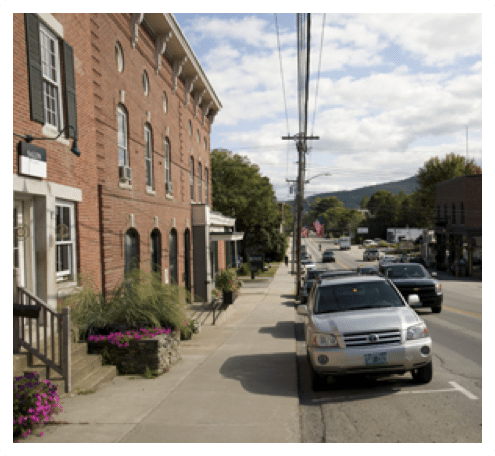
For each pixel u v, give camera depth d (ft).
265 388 26.63
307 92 43.50
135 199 49.11
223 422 20.76
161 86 61.36
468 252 146.82
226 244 121.39
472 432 18.61
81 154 36.11
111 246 41.73
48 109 31.83
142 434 19.34
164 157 62.34
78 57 36.19
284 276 167.12
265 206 186.39
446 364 30.58
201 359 36.01
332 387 26.76
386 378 27.78
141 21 50.96
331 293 29.60
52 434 19.39
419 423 19.84
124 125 48.06
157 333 32.58
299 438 18.71
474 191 146.20
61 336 24.59
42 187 29.84
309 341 26.14
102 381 27.94
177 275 68.59
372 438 18.43
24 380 20.17
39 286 30.32
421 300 55.83
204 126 93.45
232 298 78.43
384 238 449.06
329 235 595.47
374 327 24.81
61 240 33.60
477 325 47.60
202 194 91.04
